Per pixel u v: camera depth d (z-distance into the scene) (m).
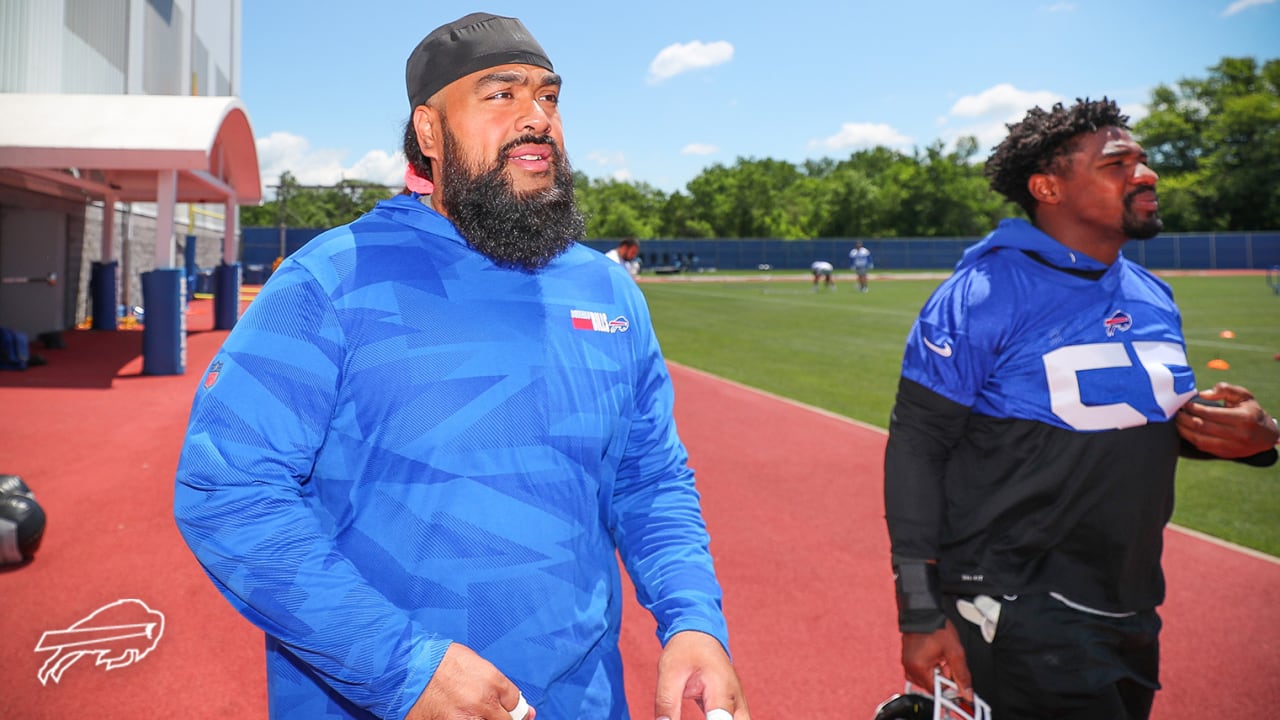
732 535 5.39
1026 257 1.87
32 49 15.12
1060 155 1.86
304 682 1.17
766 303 29.34
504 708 1.02
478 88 1.23
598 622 1.24
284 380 1.07
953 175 87.00
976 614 1.86
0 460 6.62
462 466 1.12
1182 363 1.88
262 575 1.01
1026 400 1.82
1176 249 60.06
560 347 1.22
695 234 98.88
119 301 20.44
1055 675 1.82
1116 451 1.80
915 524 1.87
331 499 1.14
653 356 1.43
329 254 1.16
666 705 1.14
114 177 16.59
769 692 3.46
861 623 4.11
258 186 20.27
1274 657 3.75
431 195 1.39
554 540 1.17
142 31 20.66
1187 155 79.81
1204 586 4.55
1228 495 6.36
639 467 1.41
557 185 1.28
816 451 7.70
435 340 1.14
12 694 3.25
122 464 6.60
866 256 36.94
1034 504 1.84
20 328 15.86
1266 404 10.07
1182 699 3.40
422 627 1.05
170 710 3.19
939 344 1.86
